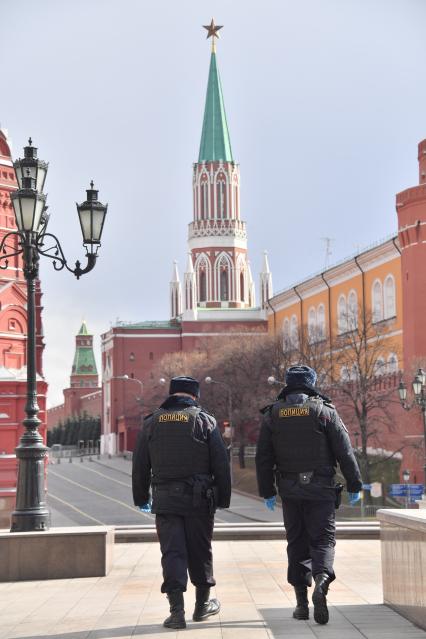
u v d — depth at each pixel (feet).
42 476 70.44
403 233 310.04
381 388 320.50
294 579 44.27
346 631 40.14
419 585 40.78
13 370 192.85
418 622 40.91
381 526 48.29
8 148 203.21
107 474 432.25
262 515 265.75
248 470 371.76
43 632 42.57
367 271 370.73
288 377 45.73
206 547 44.78
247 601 50.31
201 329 520.01
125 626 43.47
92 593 55.83
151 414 45.88
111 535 67.92
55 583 61.87
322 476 43.98
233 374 386.52
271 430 44.80
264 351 383.45
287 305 469.57
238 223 582.35
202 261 577.02
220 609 47.29
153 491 44.96
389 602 46.57
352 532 91.35
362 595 51.57
